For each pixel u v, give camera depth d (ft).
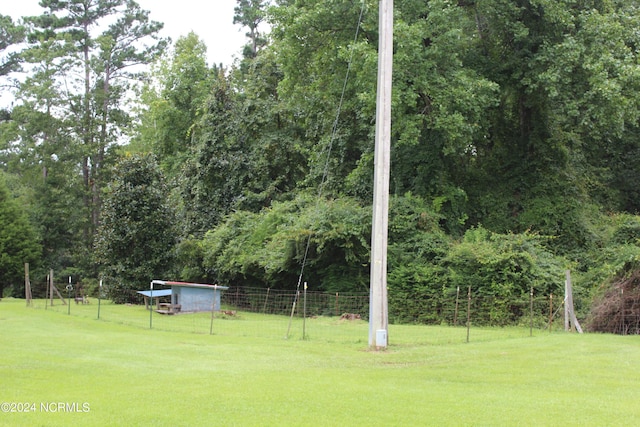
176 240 120.06
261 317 89.30
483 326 78.23
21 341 50.85
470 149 110.63
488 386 33.76
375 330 50.14
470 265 85.35
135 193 116.16
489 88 90.79
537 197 102.73
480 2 94.73
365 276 97.55
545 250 91.30
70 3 178.70
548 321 73.00
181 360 42.04
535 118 106.22
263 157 134.72
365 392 31.09
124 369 37.81
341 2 91.20
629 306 65.26
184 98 176.35
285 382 33.58
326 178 117.60
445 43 89.92
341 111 111.65
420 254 91.35
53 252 173.17
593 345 50.78
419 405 28.19
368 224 94.22
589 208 105.60
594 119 101.30
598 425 24.76
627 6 103.50
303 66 102.68
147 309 95.81
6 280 154.30
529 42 96.99
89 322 70.03
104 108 181.16
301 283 105.19
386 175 51.11
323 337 58.65
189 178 140.56
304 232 94.07
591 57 87.56
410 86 89.45
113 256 115.96
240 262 107.76
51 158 174.70
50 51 170.60
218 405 27.73
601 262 89.86
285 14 95.45
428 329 70.79
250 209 130.72
